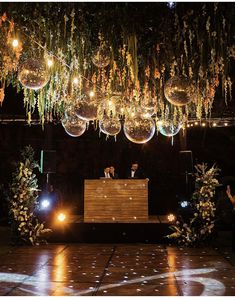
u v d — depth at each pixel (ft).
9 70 21.62
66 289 16.70
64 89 25.25
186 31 18.07
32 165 30.17
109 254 25.13
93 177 47.78
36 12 16.96
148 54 19.24
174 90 16.99
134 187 31.94
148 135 23.15
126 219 31.68
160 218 34.42
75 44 19.06
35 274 19.49
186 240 28.17
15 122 36.70
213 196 29.30
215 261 22.82
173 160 47.34
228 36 18.19
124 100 26.04
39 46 20.01
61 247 27.94
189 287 16.99
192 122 35.27
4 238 31.94
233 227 26.61
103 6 16.58
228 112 33.78
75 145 48.03
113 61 18.98
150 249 27.07
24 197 29.07
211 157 47.85
